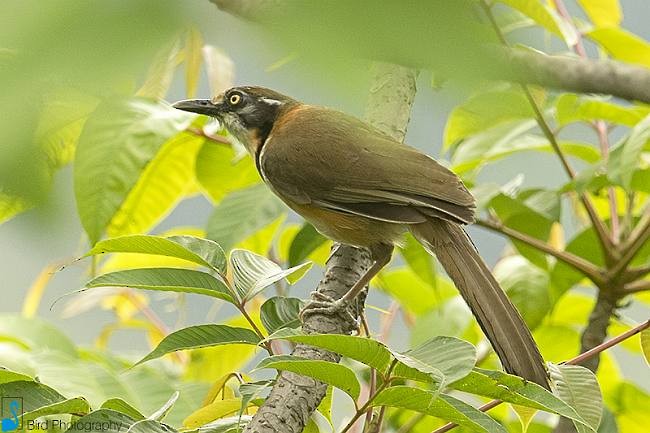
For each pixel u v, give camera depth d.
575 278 10.38
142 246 6.33
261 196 9.27
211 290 6.40
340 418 9.66
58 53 1.59
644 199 11.64
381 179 8.37
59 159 2.15
